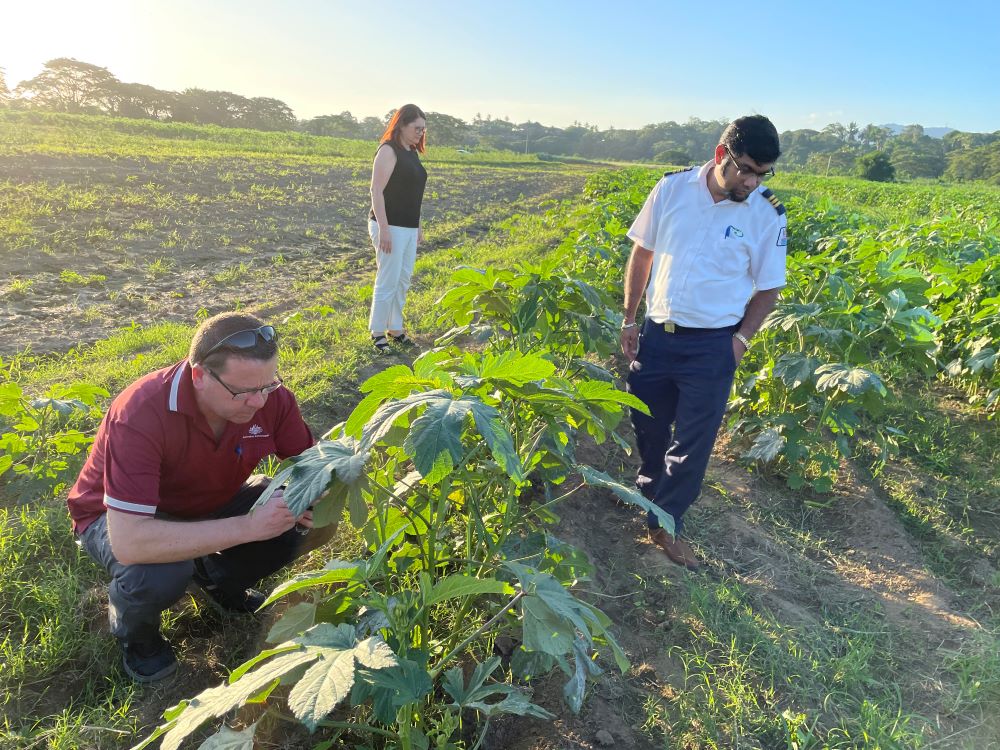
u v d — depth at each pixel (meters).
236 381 2.05
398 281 5.65
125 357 5.56
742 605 3.05
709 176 3.08
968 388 5.84
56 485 3.31
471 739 2.19
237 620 2.69
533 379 1.95
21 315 6.77
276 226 13.04
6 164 15.70
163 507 2.40
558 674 2.48
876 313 4.51
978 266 6.18
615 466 4.39
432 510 2.38
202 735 2.17
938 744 2.38
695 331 3.15
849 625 3.02
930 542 3.78
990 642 2.87
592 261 6.61
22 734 2.12
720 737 2.31
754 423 4.41
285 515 2.19
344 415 4.57
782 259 3.11
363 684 1.66
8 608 2.64
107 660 2.46
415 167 5.39
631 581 3.22
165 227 11.66
